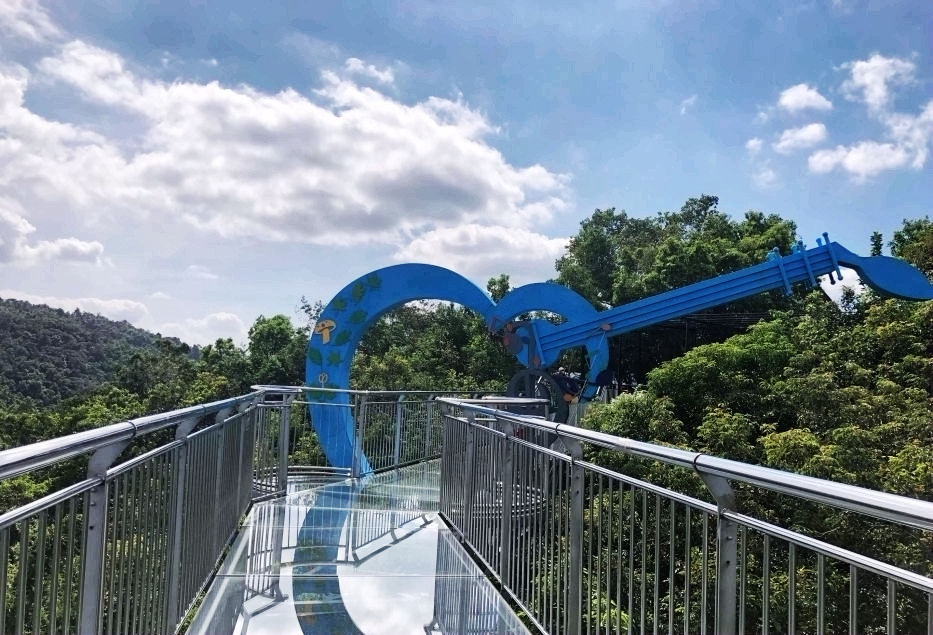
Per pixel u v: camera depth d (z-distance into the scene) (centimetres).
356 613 389
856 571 154
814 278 1298
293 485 784
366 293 1180
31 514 172
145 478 280
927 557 762
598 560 317
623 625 356
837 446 1246
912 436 1330
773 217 3094
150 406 2908
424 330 3791
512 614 397
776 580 556
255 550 501
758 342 1883
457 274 1223
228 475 494
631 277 2919
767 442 1328
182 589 346
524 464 415
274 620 373
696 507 226
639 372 2545
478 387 2850
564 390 1354
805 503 945
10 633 206
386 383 2833
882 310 1922
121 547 249
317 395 1112
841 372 1750
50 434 2653
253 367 3656
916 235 2486
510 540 432
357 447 877
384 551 516
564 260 3600
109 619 237
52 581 192
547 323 1271
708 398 1700
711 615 450
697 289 1295
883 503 135
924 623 326
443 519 631
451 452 616
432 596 423
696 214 3897
